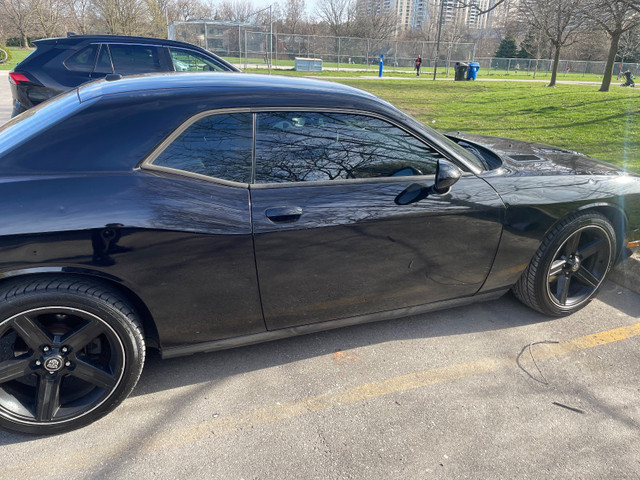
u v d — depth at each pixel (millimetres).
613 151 7445
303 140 2373
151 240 2062
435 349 2912
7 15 45906
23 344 2121
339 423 2326
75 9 46594
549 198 2822
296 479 2006
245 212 2215
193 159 2203
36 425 2123
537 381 2652
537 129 9641
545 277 3033
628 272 3674
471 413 2408
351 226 2379
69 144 2078
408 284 2676
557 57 22406
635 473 2072
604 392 2576
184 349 2406
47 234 1915
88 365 2145
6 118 9469
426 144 2619
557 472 2070
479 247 2738
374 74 30969
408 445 2199
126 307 2139
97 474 2010
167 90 2291
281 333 2582
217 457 2111
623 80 35250
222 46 31031
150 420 2318
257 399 2475
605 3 10641
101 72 6457
